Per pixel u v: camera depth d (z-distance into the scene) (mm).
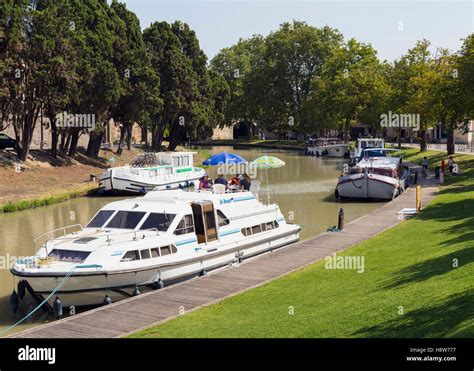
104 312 16500
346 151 93688
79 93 52531
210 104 85750
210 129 86250
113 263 18562
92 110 56500
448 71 55531
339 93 92750
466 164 56312
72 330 14969
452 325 12000
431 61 76250
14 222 35688
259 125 141875
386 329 12648
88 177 54906
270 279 19750
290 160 87750
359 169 45562
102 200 45719
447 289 14547
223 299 17469
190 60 79812
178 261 20141
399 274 17938
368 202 43531
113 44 61875
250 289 18500
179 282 20453
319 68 116188
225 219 23281
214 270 21984
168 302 17453
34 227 34031
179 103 74375
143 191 49062
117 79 56969
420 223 28625
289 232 26688
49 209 41000
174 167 53250
